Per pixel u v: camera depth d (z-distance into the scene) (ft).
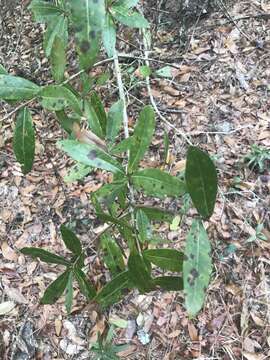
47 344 3.12
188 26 4.59
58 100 1.48
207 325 3.01
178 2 4.62
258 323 2.97
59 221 3.67
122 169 1.35
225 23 4.58
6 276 3.46
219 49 4.44
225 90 4.16
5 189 3.93
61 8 1.63
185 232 3.34
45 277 3.43
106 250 1.76
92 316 3.15
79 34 0.90
